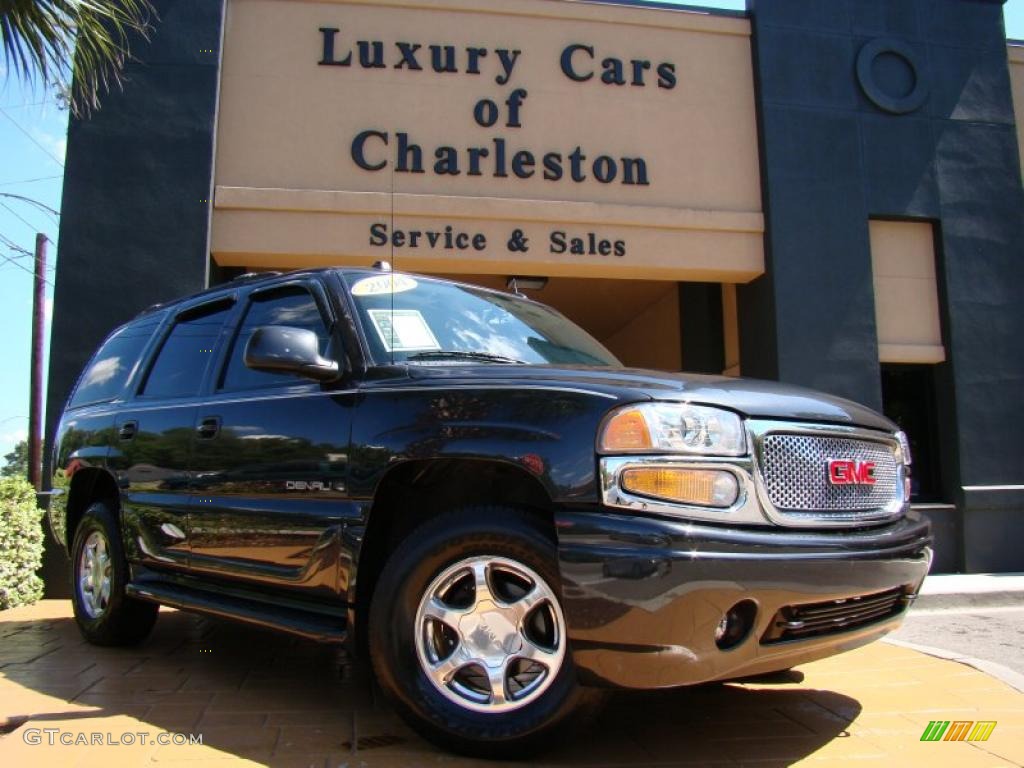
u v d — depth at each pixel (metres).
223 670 4.15
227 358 4.05
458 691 2.83
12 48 5.49
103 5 6.28
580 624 2.56
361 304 3.61
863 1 9.95
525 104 9.15
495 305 4.14
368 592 3.11
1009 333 9.69
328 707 3.45
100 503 4.81
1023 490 9.32
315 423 3.35
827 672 4.27
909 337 9.62
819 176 9.49
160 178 8.21
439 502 3.13
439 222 8.76
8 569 6.42
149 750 2.85
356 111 8.81
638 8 9.49
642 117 9.38
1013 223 9.90
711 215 9.27
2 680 3.93
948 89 10.00
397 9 9.05
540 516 2.80
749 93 9.69
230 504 3.62
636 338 13.87
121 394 4.73
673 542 2.51
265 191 8.47
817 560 2.66
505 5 9.23
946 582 8.36
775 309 9.17
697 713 3.46
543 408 2.81
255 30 8.78
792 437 2.88
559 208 8.95
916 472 9.68
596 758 2.88
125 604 4.53
